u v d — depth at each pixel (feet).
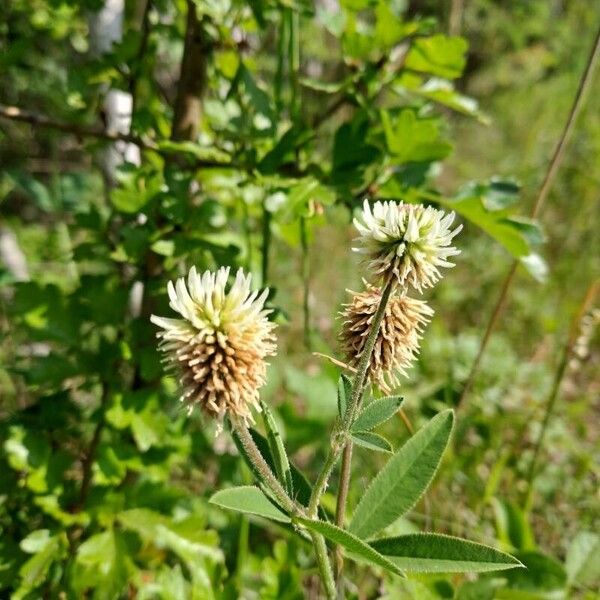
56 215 1.29
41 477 0.60
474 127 2.02
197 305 0.37
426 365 1.02
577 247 1.38
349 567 0.67
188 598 0.60
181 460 0.65
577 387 1.12
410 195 0.60
